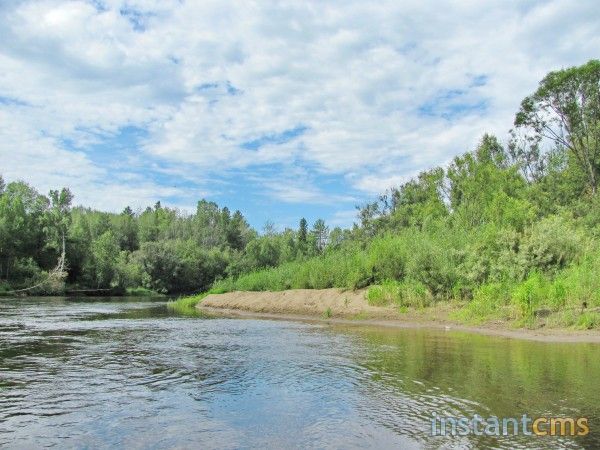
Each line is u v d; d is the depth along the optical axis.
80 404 8.95
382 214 57.88
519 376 10.77
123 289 84.12
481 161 57.34
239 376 11.28
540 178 60.22
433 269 24.28
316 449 6.71
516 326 18.41
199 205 166.00
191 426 7.69
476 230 28.33
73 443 6.96
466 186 47.19
